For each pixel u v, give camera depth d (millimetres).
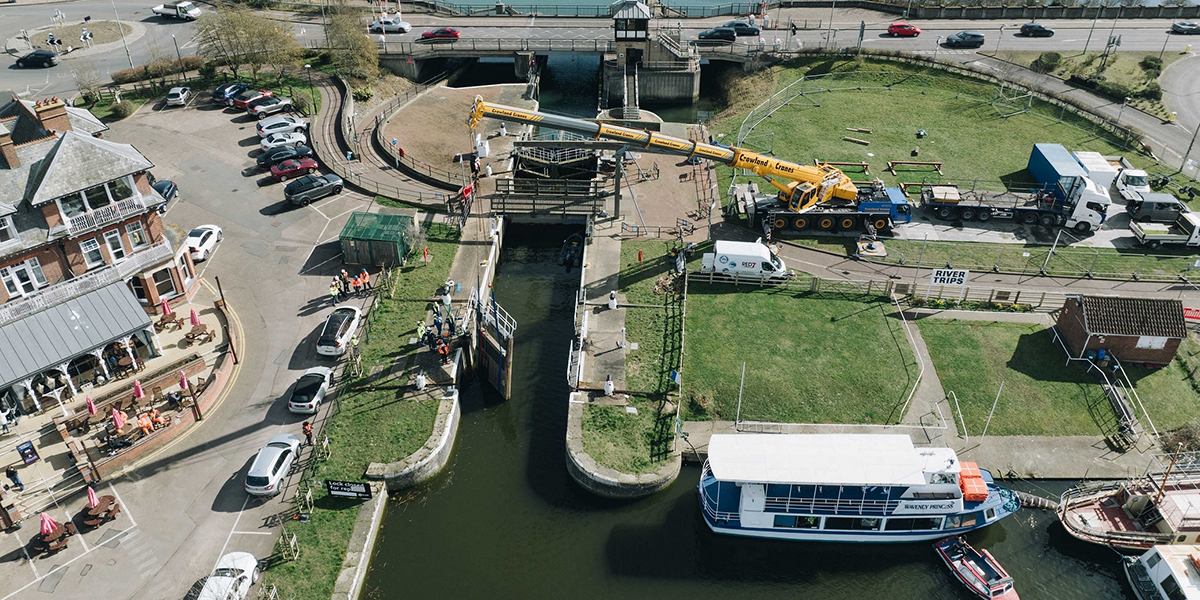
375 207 71688
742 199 72750
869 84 94562
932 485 44250
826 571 43656
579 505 47219
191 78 92938
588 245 67062
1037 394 52562
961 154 81125
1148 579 42156
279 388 52719
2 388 47344
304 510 44531
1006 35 103625
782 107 90375
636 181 76500
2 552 42125
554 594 42250
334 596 40344
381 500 45812
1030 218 69562
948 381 53562
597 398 52375
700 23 110562
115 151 53469
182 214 70062
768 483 42281
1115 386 52812
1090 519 44812
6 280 51281
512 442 51500
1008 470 48031
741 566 43906
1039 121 86312
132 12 112500
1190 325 57625
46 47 99312
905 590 42656
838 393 52781
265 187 74375
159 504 44906
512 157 79250
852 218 67875
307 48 99312
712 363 55125
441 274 63594
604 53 101062
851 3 115938
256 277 62938
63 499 45062
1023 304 60031
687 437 50000
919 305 60219
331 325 55375
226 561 40469
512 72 108000
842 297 61031
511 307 63125
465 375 56844
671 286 62156
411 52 99312
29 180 51312
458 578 42906
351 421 50250
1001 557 44062
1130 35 102188
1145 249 66312
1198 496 44594
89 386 52094
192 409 49594
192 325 57156
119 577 41000
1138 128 83562
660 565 43875
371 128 85062
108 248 54969
